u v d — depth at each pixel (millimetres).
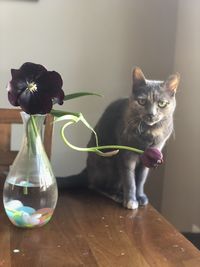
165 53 905
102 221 590
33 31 841
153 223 594
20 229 540
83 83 881
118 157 676
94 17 862
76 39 862
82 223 579
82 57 871
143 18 883
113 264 467
